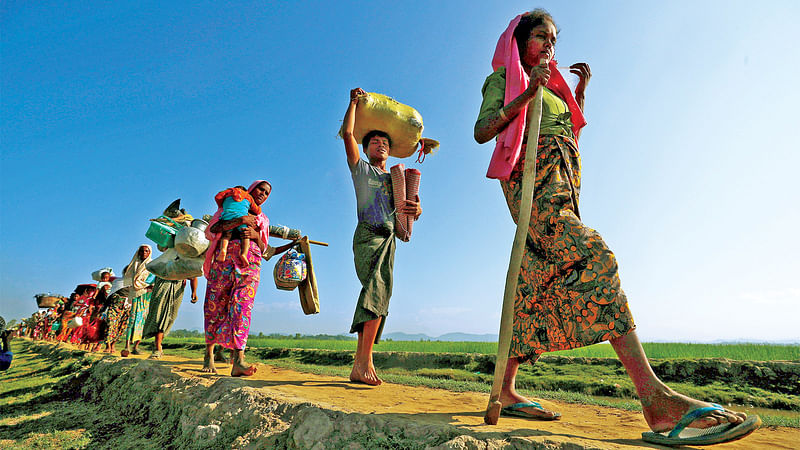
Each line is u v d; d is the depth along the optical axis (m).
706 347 8.67
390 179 4.18
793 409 4.95
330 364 9.13
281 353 10.26
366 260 3.97
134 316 8.02
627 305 2.01
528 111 2.59
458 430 1.98
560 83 2.82
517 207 2.53
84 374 6.36
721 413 1.78
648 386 1.93
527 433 1.98
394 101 4.57
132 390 4.58
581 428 2.20
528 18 2.87
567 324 2.16
